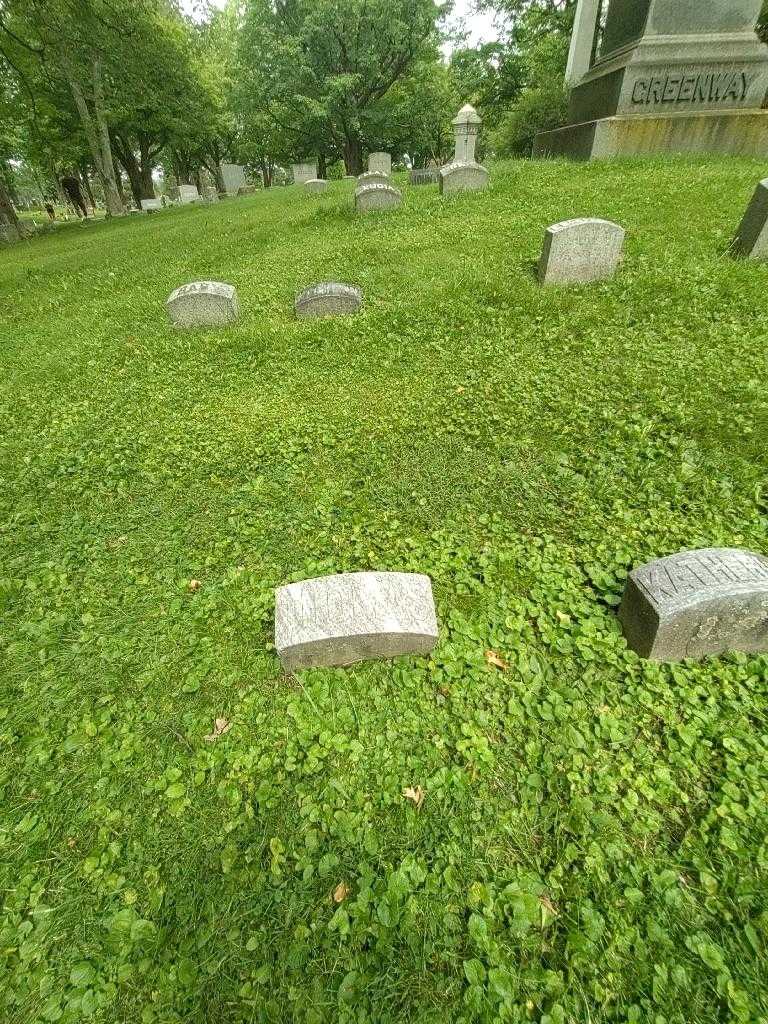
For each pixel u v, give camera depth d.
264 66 30.75
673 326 6.23
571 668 3.04
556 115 19.41
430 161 46.22
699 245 7.92
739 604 2.84
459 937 2.12
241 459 5.01
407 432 5.16
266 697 3.02
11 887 2.37
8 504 4.79
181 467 5.00
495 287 7.58
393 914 2.17
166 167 61.56
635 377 5.41
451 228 10.71
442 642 3.19
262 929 2.18
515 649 3.14
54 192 67.75
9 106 26.77
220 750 2.78
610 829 2.37
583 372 5.68
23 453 5.55
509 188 12.97
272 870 2.33
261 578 3.79
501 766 2.63
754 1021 1.85
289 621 3.05
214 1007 2.00
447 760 2.68
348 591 3.13
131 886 2.33
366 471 4.71
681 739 2.65
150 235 16.66
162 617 3.54
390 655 3.14
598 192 11.15
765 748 2.60
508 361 6.07
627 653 3.06
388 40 30.58
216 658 3.23
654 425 4.78
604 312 6.66
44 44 19.91
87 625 3.54
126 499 4.69
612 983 1.97
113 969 2.11
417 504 4.29
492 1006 1.94
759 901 2.13
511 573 3.61
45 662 3.33
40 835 2.52
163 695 3.07
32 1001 2.05
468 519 4.10
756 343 5.68
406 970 2.04
